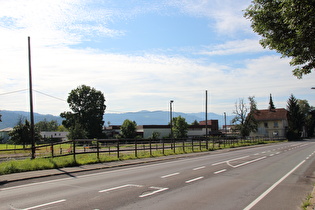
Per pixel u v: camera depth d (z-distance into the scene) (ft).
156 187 31.50
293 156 77.71
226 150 110.01
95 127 229.25
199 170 47.06
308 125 309.83
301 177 39.78
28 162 48.16
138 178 38.17
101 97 238.07
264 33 30.60
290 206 23.86
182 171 45.73
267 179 37.86
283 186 32.89
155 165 55.83
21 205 23.47
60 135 321.32
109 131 274.36
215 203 24.48
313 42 24.79
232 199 26.08
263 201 25.52
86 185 32.73
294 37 28.12
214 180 36.63
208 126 271.28
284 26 28.19
